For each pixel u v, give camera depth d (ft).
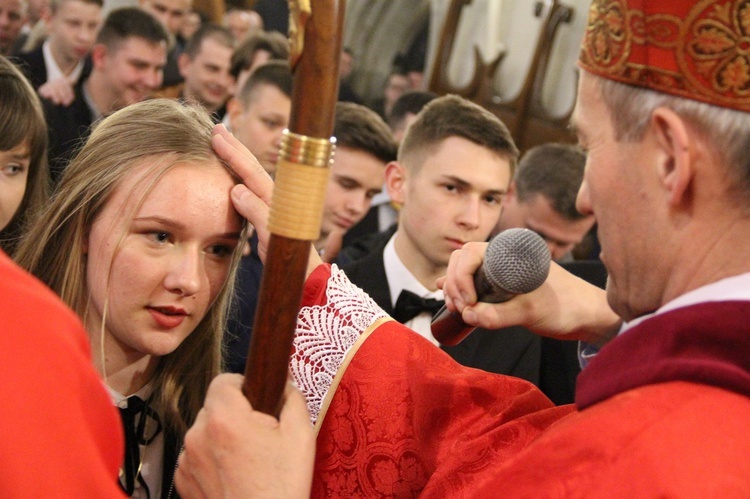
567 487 2.38
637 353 2.61
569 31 18.24
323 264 4.14
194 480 3.03
